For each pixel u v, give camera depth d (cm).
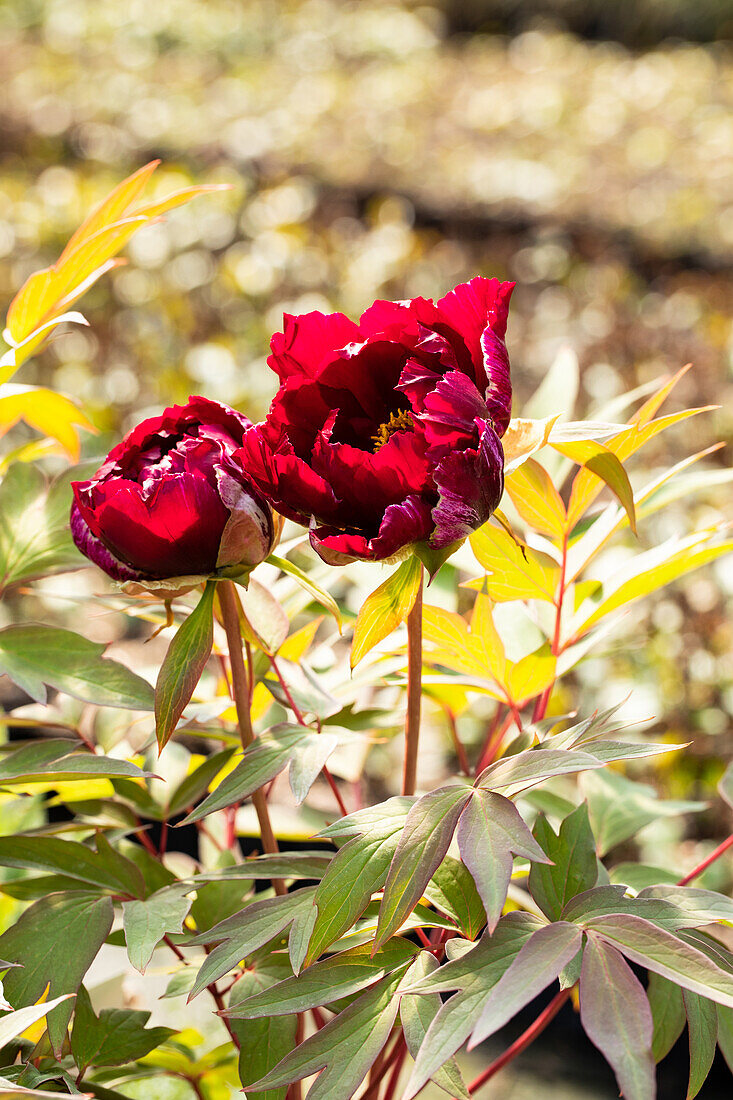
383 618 106
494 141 429
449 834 104
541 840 109
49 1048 110
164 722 107
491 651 119
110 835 123
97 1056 112
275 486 104
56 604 288
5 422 127
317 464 103
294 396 106
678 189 371
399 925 103
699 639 253
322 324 108
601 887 105
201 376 289
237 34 579
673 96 516
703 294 313
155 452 108
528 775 104
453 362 105
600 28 909
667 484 126
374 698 144
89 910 113
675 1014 115
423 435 103
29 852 115
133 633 290
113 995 133
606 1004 99
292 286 307
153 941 109
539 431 107
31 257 311
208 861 135
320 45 600
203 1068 121
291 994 105
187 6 588
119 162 360
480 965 102
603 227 332
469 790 105
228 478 105
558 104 486
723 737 251
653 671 254
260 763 110
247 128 394
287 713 130
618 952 101
